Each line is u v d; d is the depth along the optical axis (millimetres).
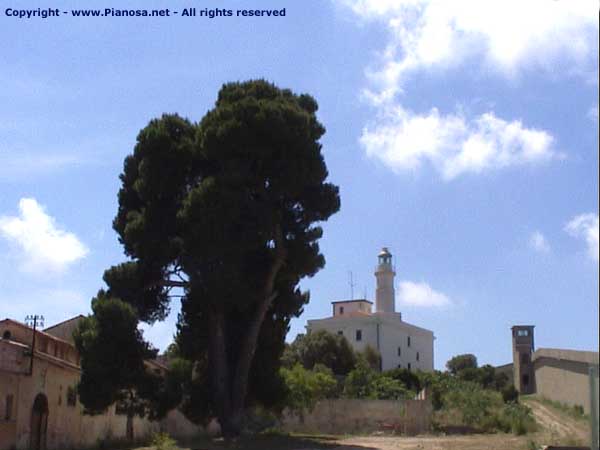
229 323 39500
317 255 38656
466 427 51125
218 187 35625
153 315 39312
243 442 34344
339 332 100375
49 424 35906
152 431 48906
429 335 113562
